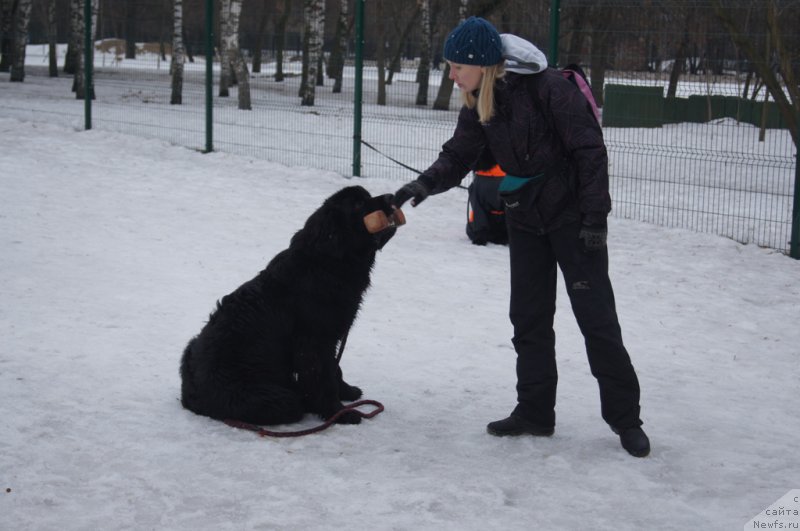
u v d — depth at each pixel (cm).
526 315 399
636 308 671
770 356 560
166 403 437
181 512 321
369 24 1307
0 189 1030
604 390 388
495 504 335
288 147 1441
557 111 360
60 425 401
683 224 1004
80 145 1453
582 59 1054
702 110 1055
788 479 366
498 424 408
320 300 404
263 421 407
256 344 405
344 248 397
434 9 1435
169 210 967
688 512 332
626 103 1051
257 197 1077
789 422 441
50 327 554
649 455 388
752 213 1058
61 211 927
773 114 1048
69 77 3422
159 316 591
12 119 1722
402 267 772
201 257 764
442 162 395
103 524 310
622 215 1050
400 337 571
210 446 385
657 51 1027
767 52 970
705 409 456
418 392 471
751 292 729
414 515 324
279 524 313
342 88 1470
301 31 2016
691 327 623
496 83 368
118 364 493
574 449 394
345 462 373
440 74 1268
